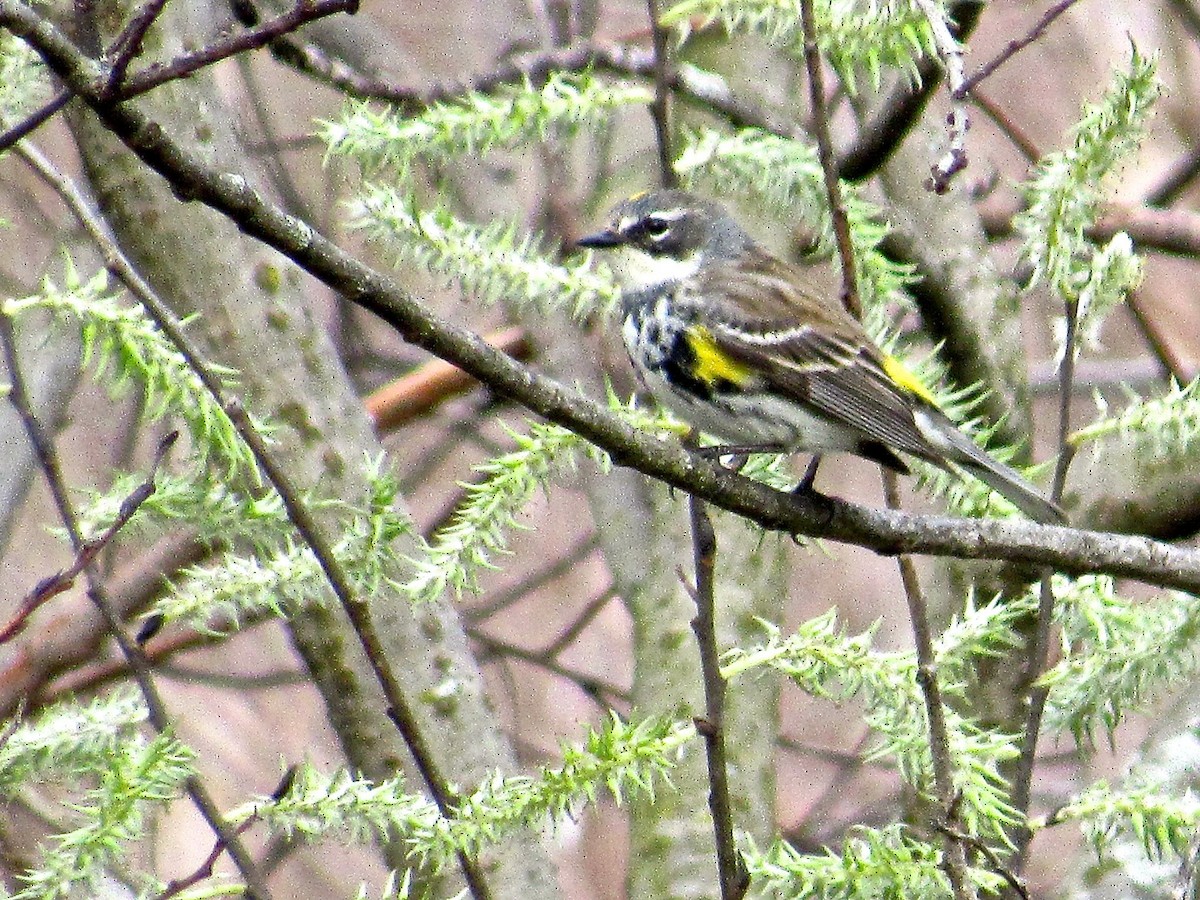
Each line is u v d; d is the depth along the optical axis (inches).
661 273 431.8
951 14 430.0
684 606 526.6
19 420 576.1
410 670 445.4
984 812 328.5
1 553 569.6
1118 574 365.4
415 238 348.2
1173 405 362.0
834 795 658.2
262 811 301.7
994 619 342.0
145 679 307.1
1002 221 663.8
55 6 427.2
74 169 705.0
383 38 690.2
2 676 576.1
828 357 409.4
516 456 330.0
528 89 354.9
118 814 293.4
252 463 323.3
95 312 310.7
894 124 461.7
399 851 441.7
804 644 328.8
